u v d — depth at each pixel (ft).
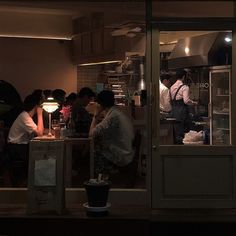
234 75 20.17
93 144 21.29
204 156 20.16
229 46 20.33
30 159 19.38
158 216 19.48
